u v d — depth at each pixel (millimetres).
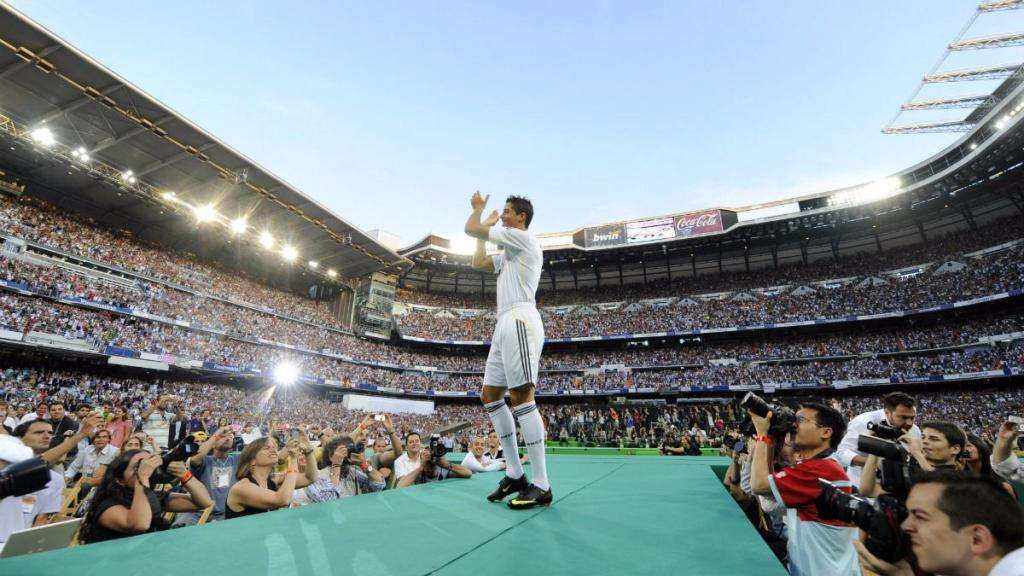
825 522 2881
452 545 2064
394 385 47125
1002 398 32844
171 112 26281
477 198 3891
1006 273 36125
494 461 8438
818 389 39625
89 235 32812
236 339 36531
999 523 1562
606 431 31484
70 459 8383
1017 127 32094
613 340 50844
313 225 39375
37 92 24406
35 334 24359
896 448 2525
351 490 6820
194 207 34875
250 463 4742
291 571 1676
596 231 53812
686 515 2848
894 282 43188
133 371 31250
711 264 55594
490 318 58156
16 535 3137
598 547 2055
